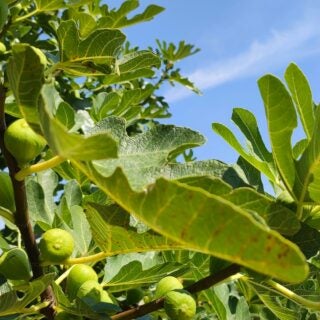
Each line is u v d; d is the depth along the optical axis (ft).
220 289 2.70
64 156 1.35
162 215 1.34
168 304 2.06
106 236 1.99
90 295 2.21
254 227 1.19
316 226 1.99
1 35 3.01
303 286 2.98
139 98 4.15
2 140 1.85
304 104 1.97
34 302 2.29
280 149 1.94
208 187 1.66
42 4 3.02
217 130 2.20
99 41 2.50
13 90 1.59
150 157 1.88
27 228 2.01
